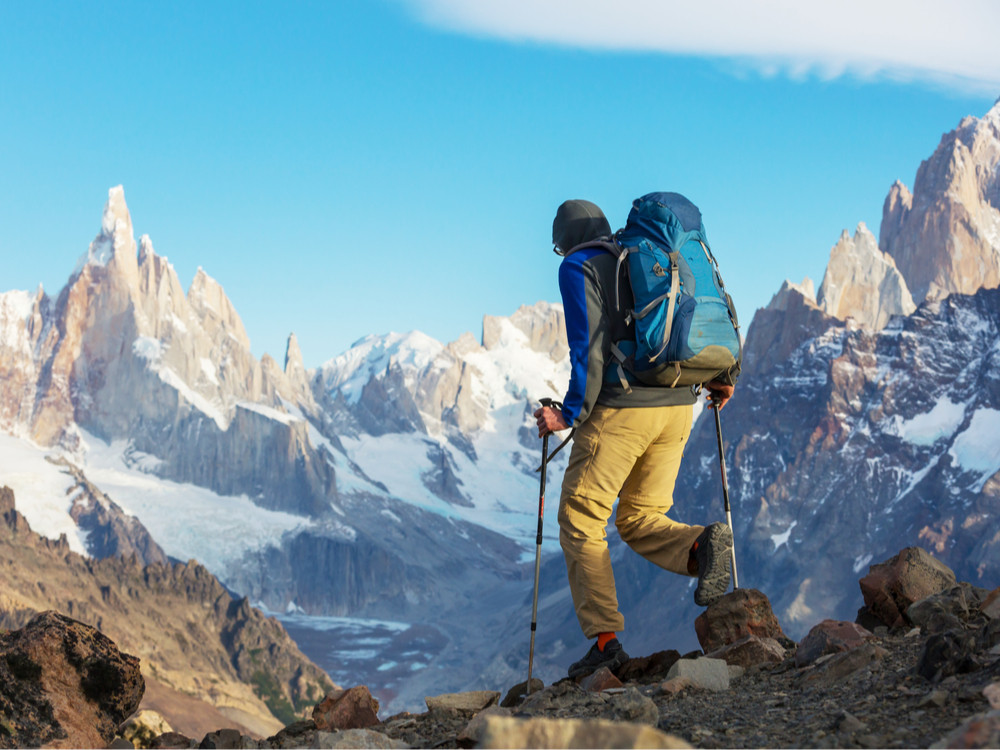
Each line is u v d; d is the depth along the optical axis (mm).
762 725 4383
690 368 6207
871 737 3854
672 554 6734
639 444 6480
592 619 6688
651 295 6109
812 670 5367
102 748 5812
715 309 6188
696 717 4785
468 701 6648
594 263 6332
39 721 5695
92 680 6000
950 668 4555
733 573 6902
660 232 6262
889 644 5703
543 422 6422
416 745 5684
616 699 5195
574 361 6242
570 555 6730
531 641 6789
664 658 6762
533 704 5898
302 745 6570
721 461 7164
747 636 6551
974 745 3049
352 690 6914
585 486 6543
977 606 6363
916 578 6570
